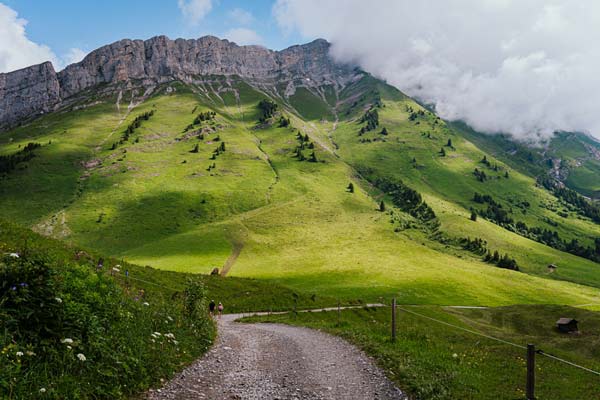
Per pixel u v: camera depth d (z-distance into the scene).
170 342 16.73
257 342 25.67
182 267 162.00
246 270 163.25
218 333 27.70
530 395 14.50
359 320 75.56
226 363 17.41
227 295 75.94
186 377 13.94
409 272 167.75
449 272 174.50
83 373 10.38
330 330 33.88
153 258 176.25
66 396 9.30
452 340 36.88
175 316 20.83
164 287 50.84
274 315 63.50
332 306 83.00
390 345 23.22
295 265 172.88
